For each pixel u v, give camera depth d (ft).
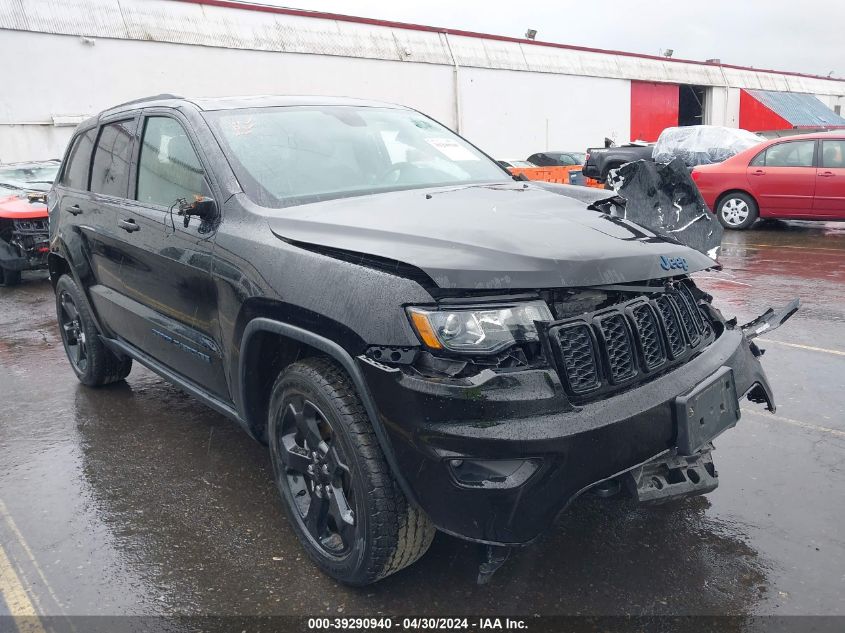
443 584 9.07
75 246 15.14
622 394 8.00
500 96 100.94
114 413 15.40
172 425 14.64
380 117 13.35
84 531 10.68
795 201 39.50
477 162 13.37
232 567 9.63
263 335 9.58
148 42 68.44
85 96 65.05
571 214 9.60
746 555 9.44
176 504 11.39
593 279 8.02
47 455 13.38
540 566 9.38
